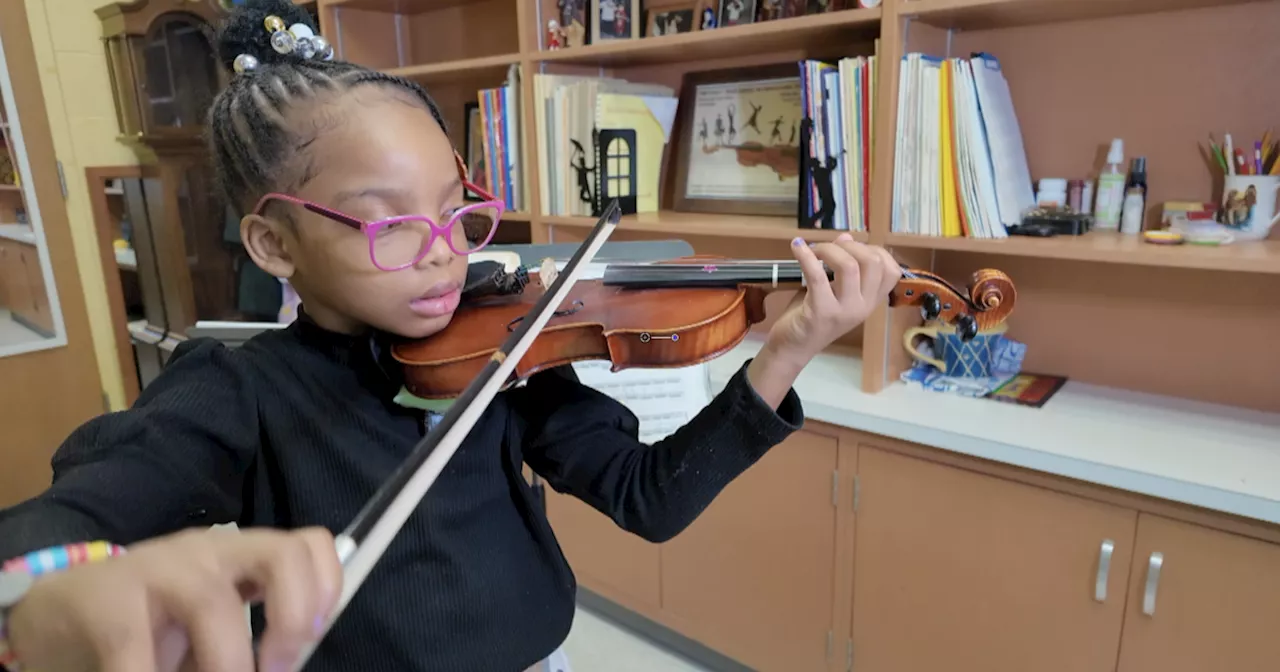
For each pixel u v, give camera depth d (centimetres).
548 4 207
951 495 151
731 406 76
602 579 212
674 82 222
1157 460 132
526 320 73
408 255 71
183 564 36
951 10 148
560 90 199
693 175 217
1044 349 177
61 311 244
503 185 220
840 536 167
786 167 200
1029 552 144
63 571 37
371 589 73
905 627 163
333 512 72
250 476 74
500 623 79
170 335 303
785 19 167
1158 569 131
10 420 238
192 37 280
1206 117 151
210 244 295
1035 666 148
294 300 243
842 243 74
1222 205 149
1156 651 134
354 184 68
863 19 153
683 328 87
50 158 236
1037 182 171
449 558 75
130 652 33
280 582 35
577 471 86
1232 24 145
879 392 168
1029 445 139
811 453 167
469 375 78
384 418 77
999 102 157
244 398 71
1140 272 162
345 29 256
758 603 183
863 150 161
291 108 70
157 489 60
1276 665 124
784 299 220
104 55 279
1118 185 158
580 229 214
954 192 152
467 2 251
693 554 192
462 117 262
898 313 171
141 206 296
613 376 164
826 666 176
